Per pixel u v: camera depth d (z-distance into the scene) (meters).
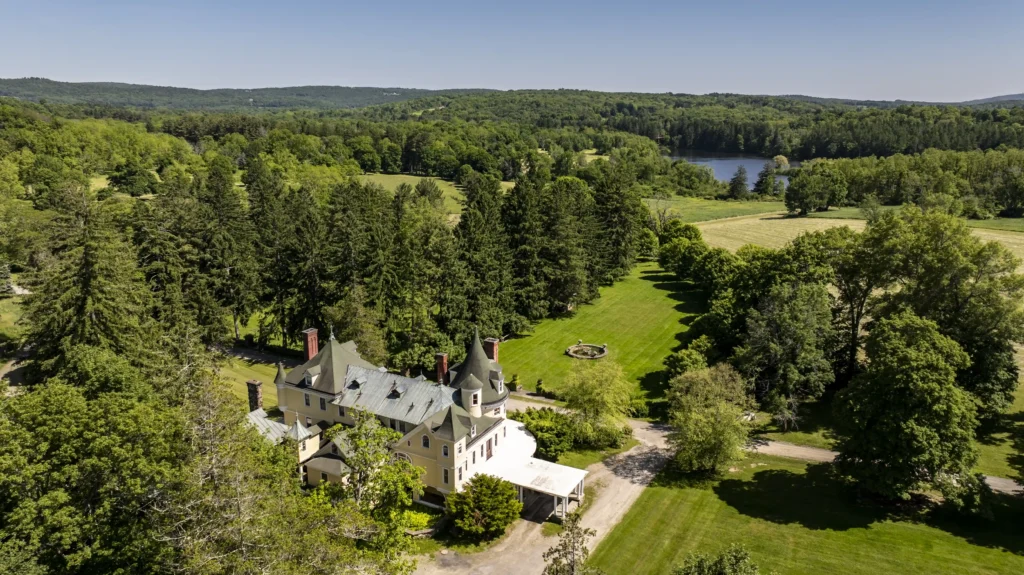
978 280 60.16
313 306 77.44
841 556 41.34
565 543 30.28
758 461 55.12
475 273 77.50
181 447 31.95
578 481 47.84
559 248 94.06
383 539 35.66
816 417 62.75
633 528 45.50
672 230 128.88
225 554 27.23
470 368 52.56
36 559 27.86
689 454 51.91
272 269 82.44
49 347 50.56
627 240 115.31
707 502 48.91
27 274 53.28
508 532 44.91
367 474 38.19
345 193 105.44
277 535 28.16
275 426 50.91
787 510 47.34
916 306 61.16
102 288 51.72
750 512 47.34
